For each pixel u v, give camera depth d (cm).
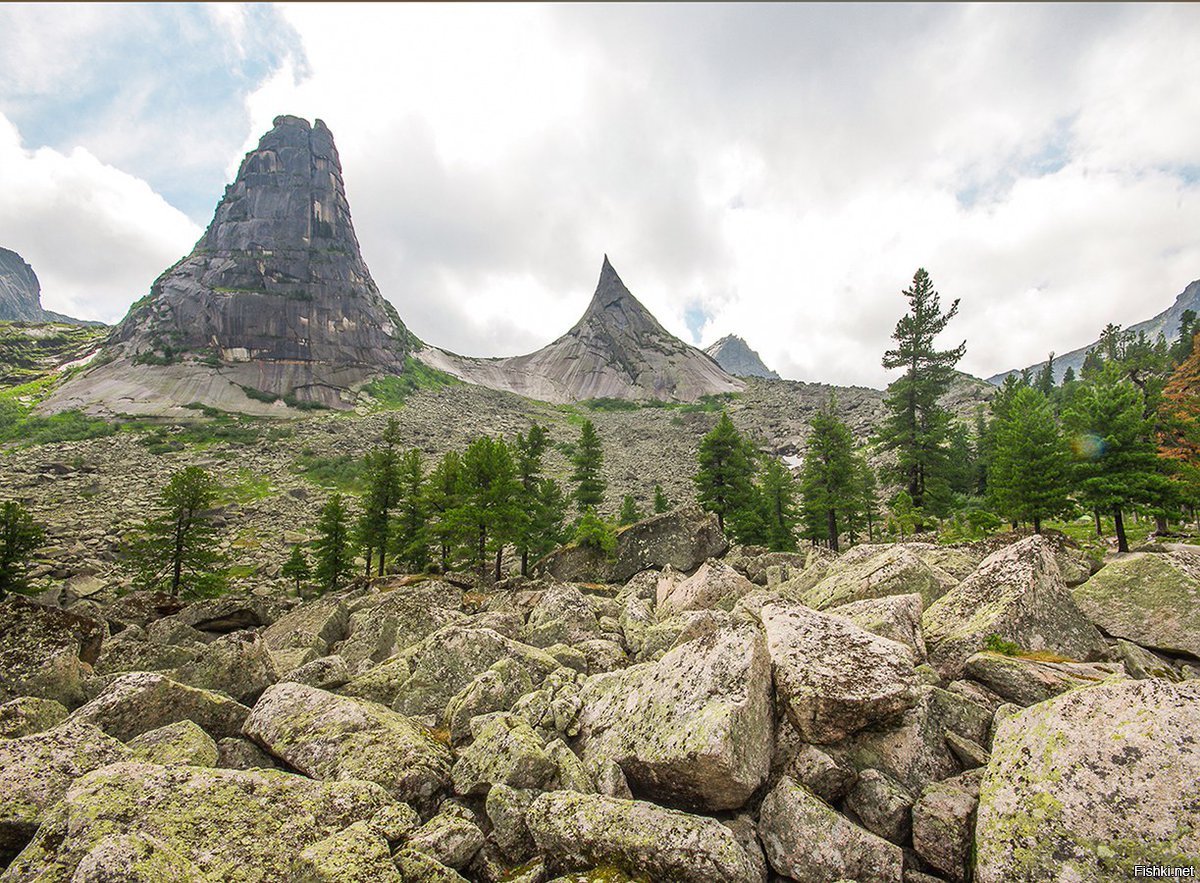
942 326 5034
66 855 525
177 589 4359
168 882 487
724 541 3603
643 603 2056
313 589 5350
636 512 6619
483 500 4453
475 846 667
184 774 659
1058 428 3703
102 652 1263
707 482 5219
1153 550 1416
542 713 955
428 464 11450
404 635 1709
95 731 775
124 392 13962
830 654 836
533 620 1798
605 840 626
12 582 3634
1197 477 3588
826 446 5122
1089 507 3359
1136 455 3203
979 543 2070
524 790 734
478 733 865
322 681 1175
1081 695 652
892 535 5003
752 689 780
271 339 16888
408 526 4981
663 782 742
